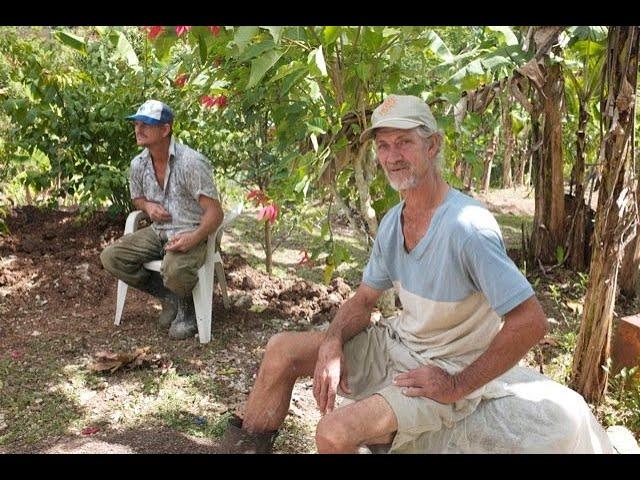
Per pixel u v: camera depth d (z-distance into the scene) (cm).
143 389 318
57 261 463
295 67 299
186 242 352
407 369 218
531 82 379
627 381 310
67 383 321
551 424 207
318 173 341
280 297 443
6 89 511
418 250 204
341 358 220
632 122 279
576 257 498
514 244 597
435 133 203
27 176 509
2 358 344
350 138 355
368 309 235
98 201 499
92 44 502
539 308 192
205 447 270
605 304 294
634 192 288
